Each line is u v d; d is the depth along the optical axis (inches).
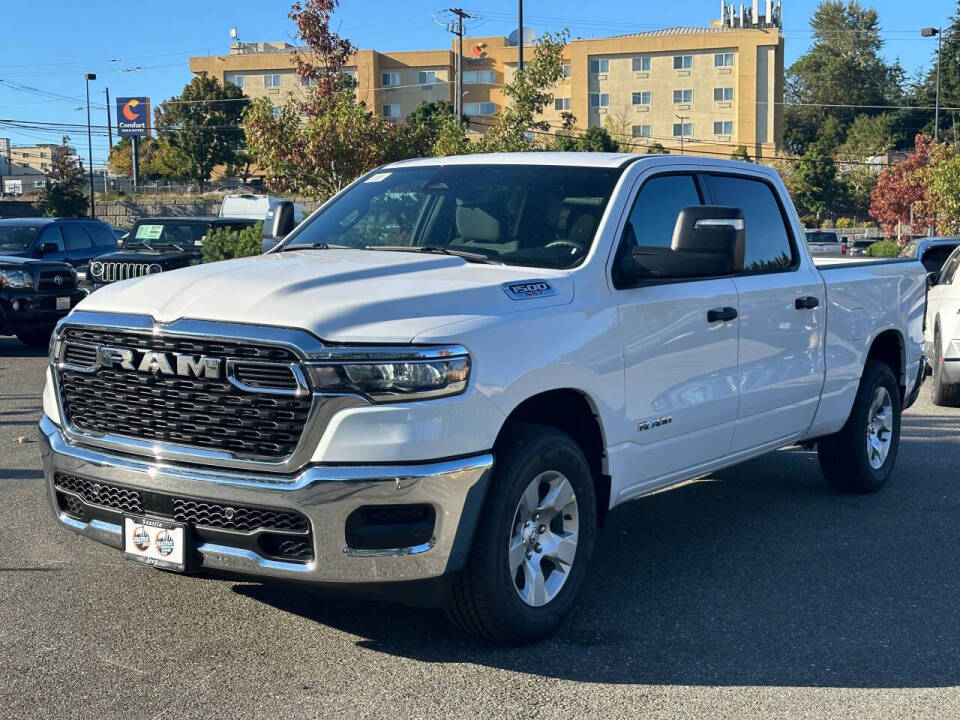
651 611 201.3
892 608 204.5
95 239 788.0
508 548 173.8
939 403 457.4
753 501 287.1
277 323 163.3
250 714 155.1
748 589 214.7
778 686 168.2
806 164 3297.2
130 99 3479.3
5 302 584.1
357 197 240.1
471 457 166.6
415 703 159.8
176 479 167.5
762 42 3604.8
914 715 158.4
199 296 173.3
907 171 2568.9
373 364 160.4
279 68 4052.7
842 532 257.4
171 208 2721.5
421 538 163.9
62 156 2519.7
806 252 263.9
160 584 210.8
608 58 3722.9
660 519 268.2
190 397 168.2
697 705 160.9
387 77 4042.8
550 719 155.3
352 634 186.5
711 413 223.5
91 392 180.1
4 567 220.4
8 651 177.0
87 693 161.3
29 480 296.2
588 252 199.3
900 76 5255.9
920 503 286.8
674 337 211.0
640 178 216.7
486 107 4018.2
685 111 3688.5
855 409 284.5
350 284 178.7
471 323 170.9
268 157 746.8
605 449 197.3
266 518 164.9
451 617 177.3
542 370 178.9
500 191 219.6
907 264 310.8
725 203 239.5
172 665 172.2
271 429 163.3
